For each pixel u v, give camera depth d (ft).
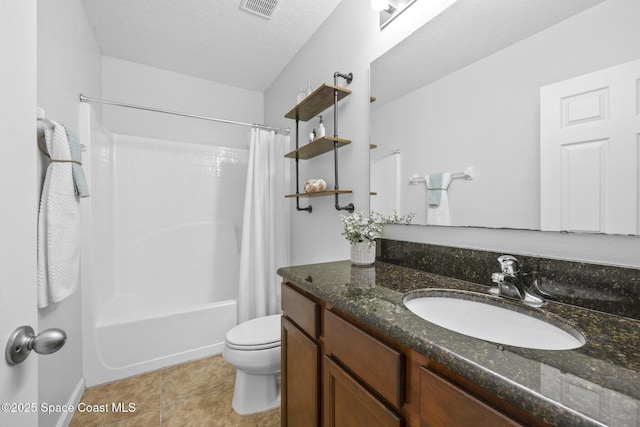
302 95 6.10
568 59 2.44
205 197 8.41
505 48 2.90
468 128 3.25
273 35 6.57
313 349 3.05
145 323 5.79
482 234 3.17
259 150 7.36
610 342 1.73
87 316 5.27
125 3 5.58
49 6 3.99
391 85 4.27
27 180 1.65
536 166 2.66
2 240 1.45
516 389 1.29
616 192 2.19
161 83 8.16
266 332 4.86
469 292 2.76
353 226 4.18
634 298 2.09
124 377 5.55
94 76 6.61
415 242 3.91
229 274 8.47
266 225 7.52
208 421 4.47
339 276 3.47
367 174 4.78
